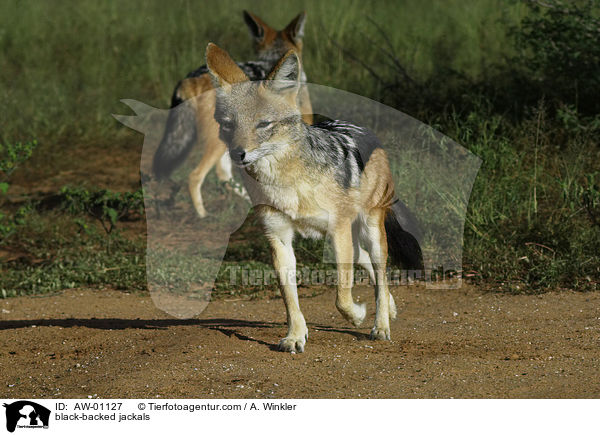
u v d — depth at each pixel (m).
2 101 22.88
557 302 10.63
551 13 15.98
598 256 11.87
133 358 8.51
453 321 9.98
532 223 12.80
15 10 29.05
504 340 8.96
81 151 20.98
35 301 11.97
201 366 8.02
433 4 27.44
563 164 14.23
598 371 7.70
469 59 22.19
